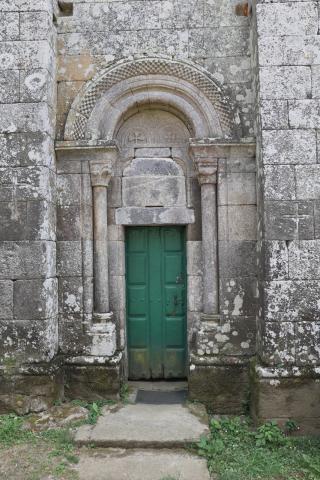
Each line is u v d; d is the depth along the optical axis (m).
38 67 5.39
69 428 4.89
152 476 4.11
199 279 5.84
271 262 5.14
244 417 5.36
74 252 5.71
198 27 5.81
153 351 6.18
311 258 5.13
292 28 5.29
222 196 5.67
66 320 5.68
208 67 5.78
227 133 5.67
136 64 5.75
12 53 5.43
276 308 5.11
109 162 5.71
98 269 5.74
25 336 5.26
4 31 5.46
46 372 5.20
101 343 5.62
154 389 5.98
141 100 5.83
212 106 5.72
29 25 5.44
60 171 5.77
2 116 5.38
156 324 6.17
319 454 4.60
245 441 4.86
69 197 5.75
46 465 4.27
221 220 5.67
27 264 5.29
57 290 5.68
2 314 5.29
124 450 4.57
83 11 5.88
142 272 6.18
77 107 5.78
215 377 5.50
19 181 5.33
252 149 5.64
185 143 5.98
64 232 5.73
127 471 4.19
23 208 5.32
